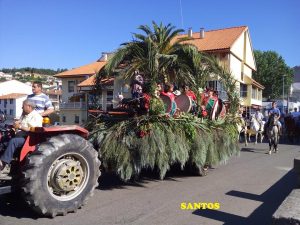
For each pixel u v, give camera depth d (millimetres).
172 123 7559
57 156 5375
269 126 15281
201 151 8023
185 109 8516
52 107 7426
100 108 9242
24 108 6066
